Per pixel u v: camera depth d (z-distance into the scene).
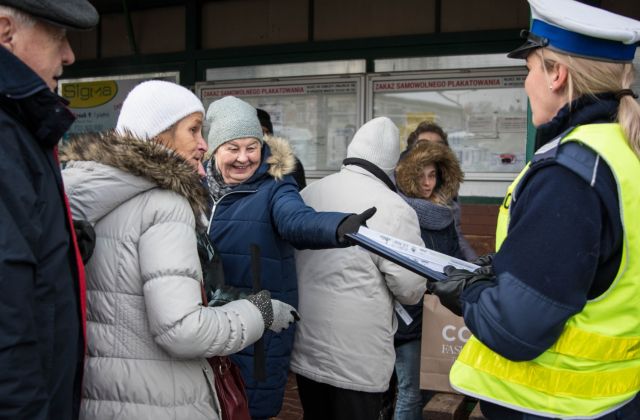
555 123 1.66
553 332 1.51
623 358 1.60
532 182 1.58
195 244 1.95
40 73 1.61
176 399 1.91
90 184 1.87
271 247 2.64
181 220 1.92
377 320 2.78
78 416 1.79
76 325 1.63
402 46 5.57
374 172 2.93
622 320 1.58
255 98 6.08
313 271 2.82
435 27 5.48
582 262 1.47
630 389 1.63
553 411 1.60
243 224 2.65
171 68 6.34
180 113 2.12
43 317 1.52
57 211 1.58
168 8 6.35
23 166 1.49
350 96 5.77
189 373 1.95
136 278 1.89
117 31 6.54
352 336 2.75
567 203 1.50
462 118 5.46
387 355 2.83
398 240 2.06
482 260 2.06
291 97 5.96
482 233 5.46
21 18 1.55
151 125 2.09
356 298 2.75
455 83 5.45
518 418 1.67
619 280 1.55
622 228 1.52
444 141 4.43
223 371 2.13
